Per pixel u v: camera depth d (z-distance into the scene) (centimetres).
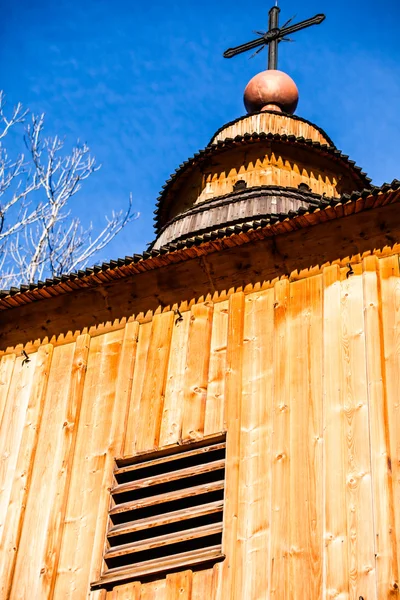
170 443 1380
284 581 1191
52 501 1409
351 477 1231
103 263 1539
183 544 1309
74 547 1354
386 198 1392
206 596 1225
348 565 1169
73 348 1561
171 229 1969
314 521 1220
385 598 1125
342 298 1394
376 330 1338
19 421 1513
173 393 1428
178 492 1341
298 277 1453
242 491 1290
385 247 1412
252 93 2248
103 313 1573
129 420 1434
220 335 1455
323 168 2092
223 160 2088
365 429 1262
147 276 1556
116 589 1288
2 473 1467
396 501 1188
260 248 1497
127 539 1351
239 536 1252
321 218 1440
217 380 1409
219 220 1906
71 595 1312
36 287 1579
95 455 1424
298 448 1288
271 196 1927
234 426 1351
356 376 1310
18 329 1623
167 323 1508
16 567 1367
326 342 1361
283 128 2158
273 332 1414
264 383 1371
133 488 1369
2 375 1584
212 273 1520
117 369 1498
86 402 1486
